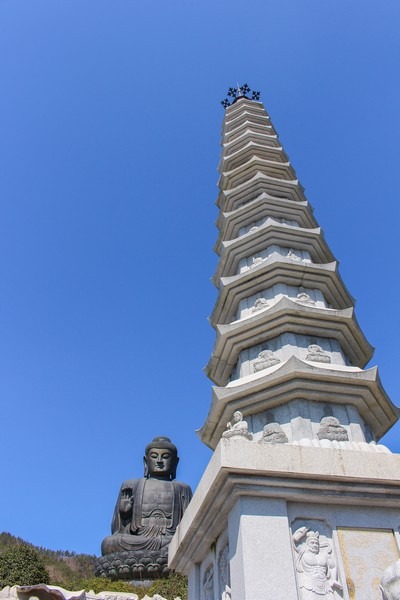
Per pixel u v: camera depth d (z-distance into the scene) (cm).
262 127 3266
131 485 4247
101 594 2836
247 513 1160
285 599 1062
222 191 2952
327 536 1213
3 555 3391
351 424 1766
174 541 1648
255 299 2255
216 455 1229
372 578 1175
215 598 1352
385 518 1260
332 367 1873
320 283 2255
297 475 1196
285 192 2750
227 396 1848
